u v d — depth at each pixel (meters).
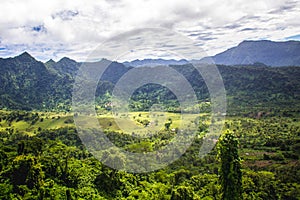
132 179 43.53
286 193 44.91
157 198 39.34
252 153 73.75
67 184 40.50
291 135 88.69
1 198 33.44
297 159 66.62
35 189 36.06
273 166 61.22
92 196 38.44
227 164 27.78
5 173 37.62
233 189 27.52
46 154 49.41
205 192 41.25
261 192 44.28
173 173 47.25
